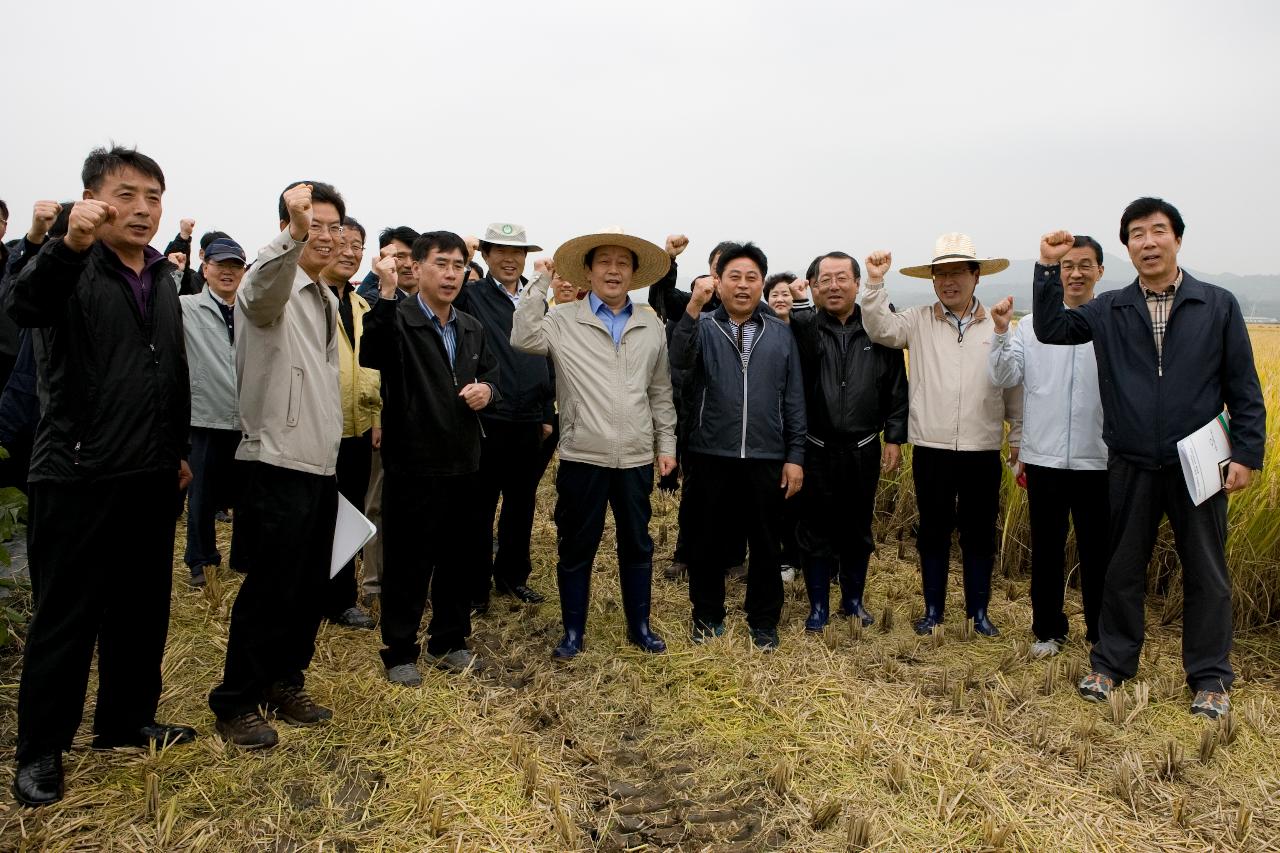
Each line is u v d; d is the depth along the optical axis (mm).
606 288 3953
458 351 3717
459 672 3766
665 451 4258
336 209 3193
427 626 4363
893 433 4488
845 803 2863
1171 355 3611
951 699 3662
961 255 4180
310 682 3568
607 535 6230
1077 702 3680
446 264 3590
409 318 3494
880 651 4203
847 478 4418
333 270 4051
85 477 2576
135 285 2734
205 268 4719
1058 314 3807
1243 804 2768
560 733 3307
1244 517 4664
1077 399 4043
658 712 3510
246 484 3150
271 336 2982
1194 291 3598
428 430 3496
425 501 3549
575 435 3926
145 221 2670
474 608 4562
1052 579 4195
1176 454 3596
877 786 2984
